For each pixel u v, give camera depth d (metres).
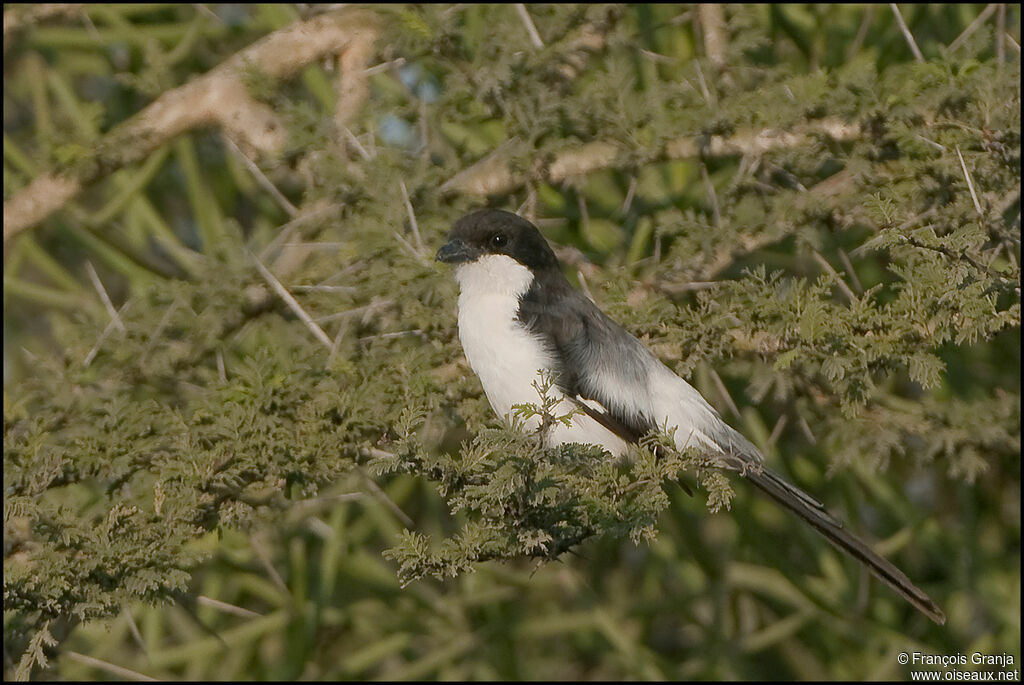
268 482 8.65
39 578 7.54
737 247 10.38
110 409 8.97
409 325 10.06
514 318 9.52
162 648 13.06
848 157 9.91
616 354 9.52
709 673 12.66
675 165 12.87
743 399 12.95
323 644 13.87
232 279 10.24
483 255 9.70
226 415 8.85
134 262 13.55
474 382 9.80
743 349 9.38
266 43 11.80
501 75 10.16
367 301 10.34
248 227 15.37
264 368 9.20
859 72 9.71
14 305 14.69
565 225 12.81
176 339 10.92
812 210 9.95
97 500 10.49
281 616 12.42
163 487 8.34
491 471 6.97
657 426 9.48
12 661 9.02
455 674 13.06
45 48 14.46
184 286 10.30
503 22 10.95
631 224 12.60
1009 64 9.16
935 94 9.18
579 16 11.22
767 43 11.86
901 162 9.52
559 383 9.39
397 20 10.84
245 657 12.88
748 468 9.30
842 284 9.00
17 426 9.53
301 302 10.53
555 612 13.74
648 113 10.41
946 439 10.84
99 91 15.91
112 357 10.34
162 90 11.73
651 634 14.77
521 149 10.24
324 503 11.91
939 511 14.08
